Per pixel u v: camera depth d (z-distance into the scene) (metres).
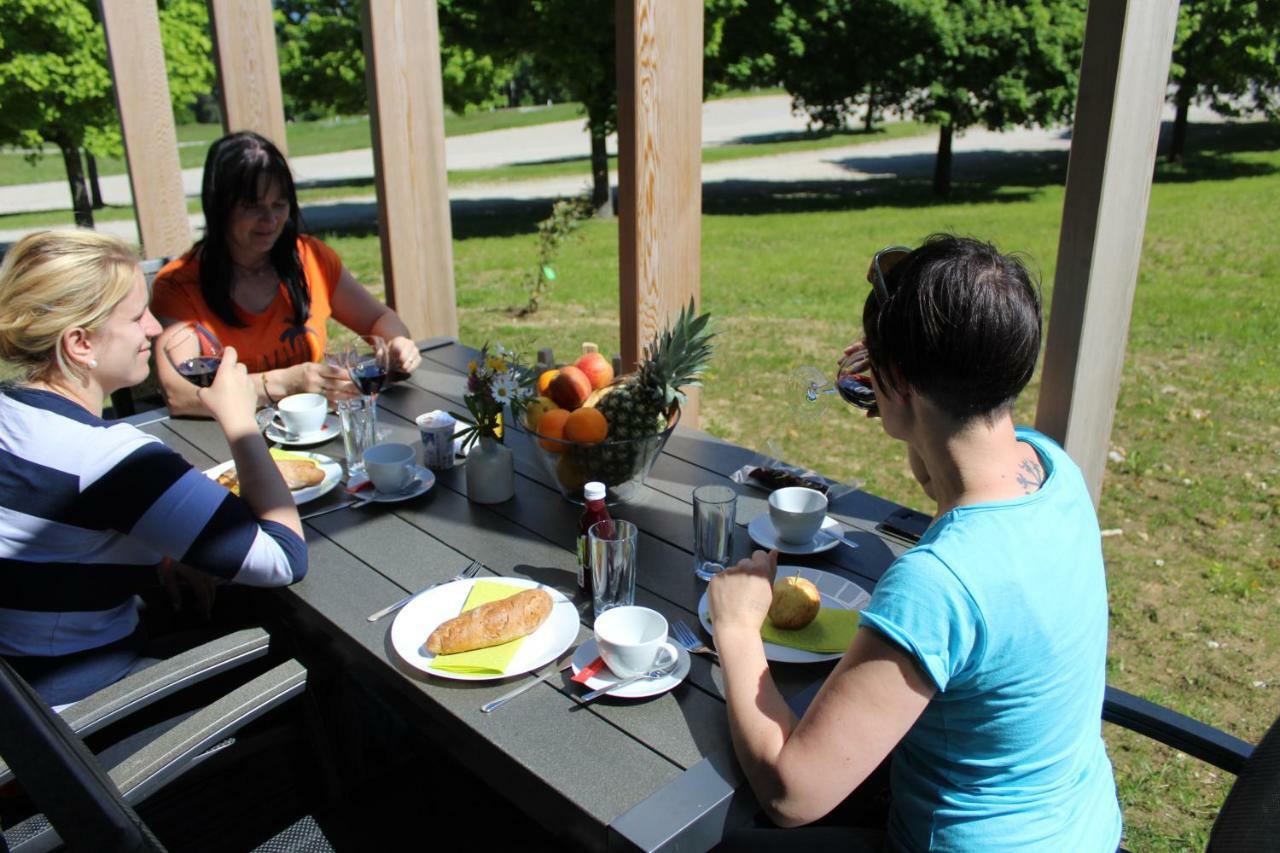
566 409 1.99
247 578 1.69
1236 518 3.89
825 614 1.60
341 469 2.23
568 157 24.00
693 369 1.94
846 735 1.11
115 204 17.98
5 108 10.88
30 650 1.69
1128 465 4.43
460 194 17.84
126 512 1.62
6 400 1.62
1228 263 9.27
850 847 1.35
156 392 3.89
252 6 3.84
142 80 4.09
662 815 1.18
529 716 1.38
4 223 15.23
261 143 2.67
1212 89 19.56
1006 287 1.12
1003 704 1.15
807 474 2.17
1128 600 3.28
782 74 16.08
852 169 20.36
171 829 1.90
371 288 8.80
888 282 1.21
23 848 1.45
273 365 2.89
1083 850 1.23
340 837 1.64
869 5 15.23
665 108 2.72
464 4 12.89
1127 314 2.15
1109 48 1.88
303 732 1.91
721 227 13.12
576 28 12.91
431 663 1.48
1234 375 5.73
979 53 15.21
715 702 1.41
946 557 1.12
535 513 2.04
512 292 8.71
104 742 1.85
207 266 2.73
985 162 21.22
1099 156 1.95
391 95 3.57
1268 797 1.18
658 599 1.69
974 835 1.20
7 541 1.62
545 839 1.65
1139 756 2.57
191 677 1.59
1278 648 2.99
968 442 1.17
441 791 1.75
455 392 2.81
